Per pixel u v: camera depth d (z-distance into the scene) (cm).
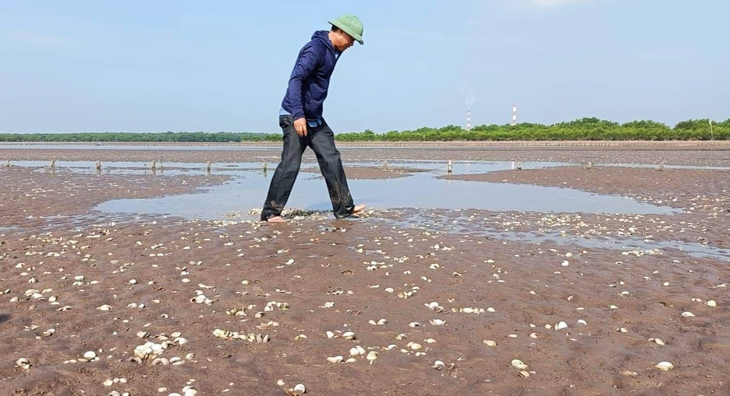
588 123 11288
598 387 532
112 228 1395
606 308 771
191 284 880
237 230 1370
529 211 1781
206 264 1009
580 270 974
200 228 1399
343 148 8888
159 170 3962
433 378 550
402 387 532
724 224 1490
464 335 666
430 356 604
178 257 1064
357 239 1245
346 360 595
